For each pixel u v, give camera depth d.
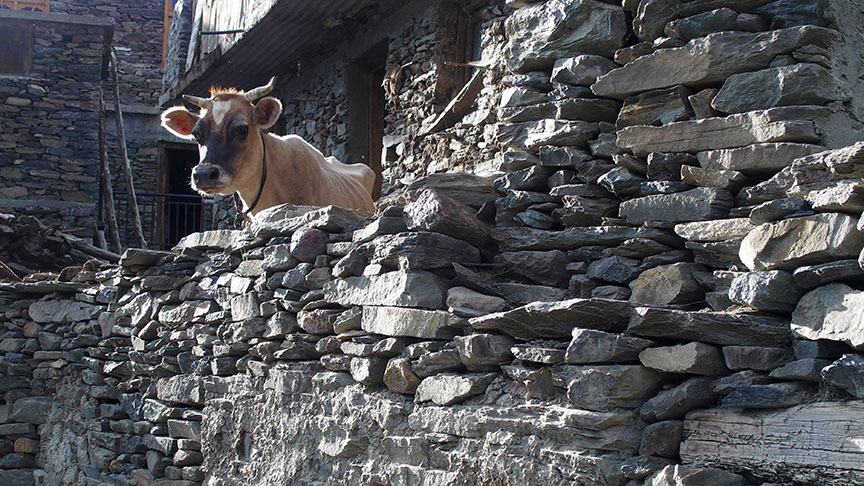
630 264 4.24
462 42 10.36
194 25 16.55
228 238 6.46
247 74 14.91
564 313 3.86
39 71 18.39
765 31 4.05
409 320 4.58
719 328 3.55
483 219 4.87
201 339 6.53
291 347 5.49
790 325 3.50
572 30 4.57
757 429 3.35
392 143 10.99
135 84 23.39
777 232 3.56
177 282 7.07
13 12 17.97
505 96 4.84
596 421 3.64
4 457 9.04
